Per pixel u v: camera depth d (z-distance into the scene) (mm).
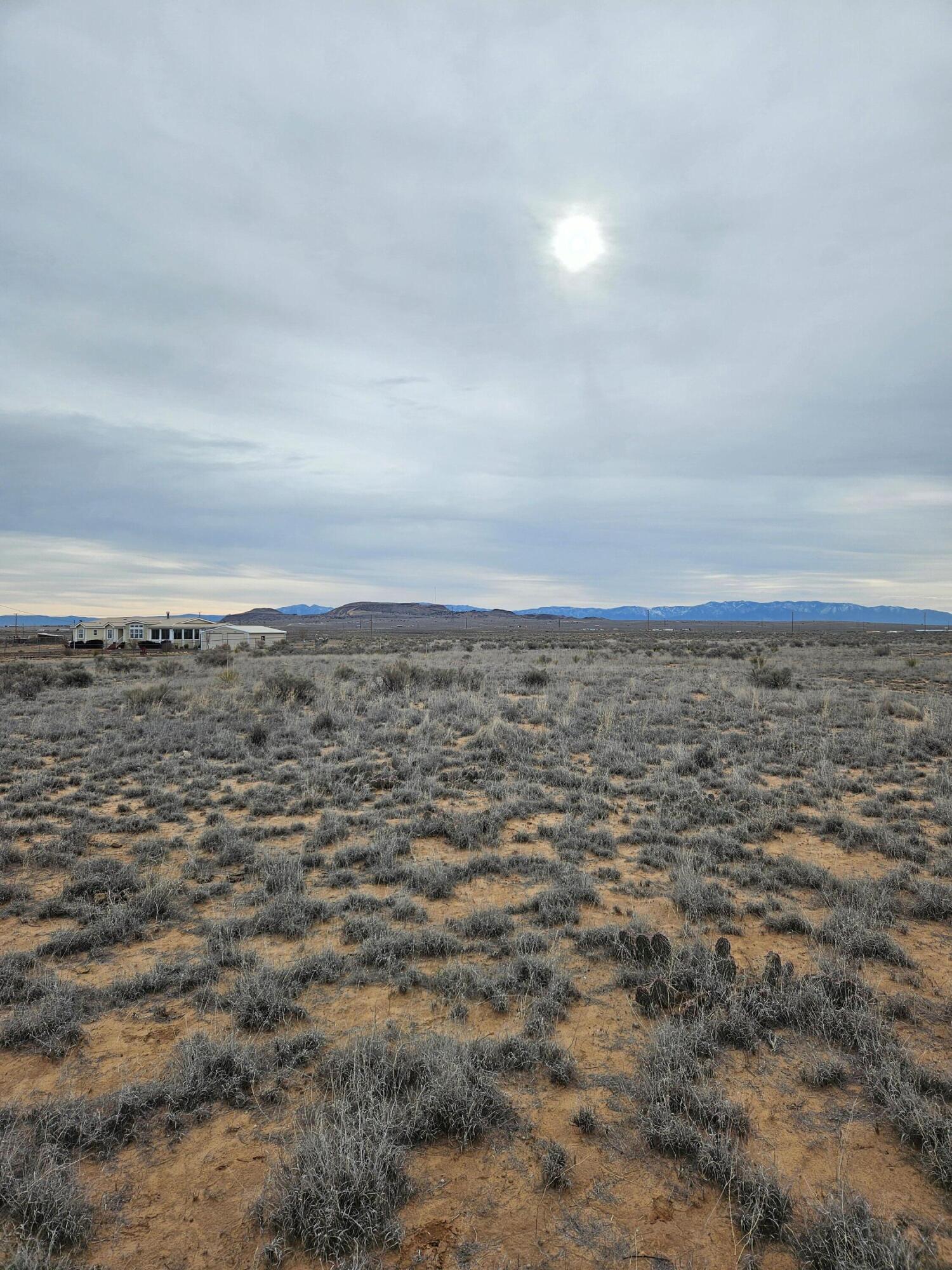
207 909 7461
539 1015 5297
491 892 7910
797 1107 4414
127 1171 3891
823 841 9672
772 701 21922
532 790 11711
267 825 10133
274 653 57500
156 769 13516
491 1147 4074
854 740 15914
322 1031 5156
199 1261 3342
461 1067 4453
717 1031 5102
